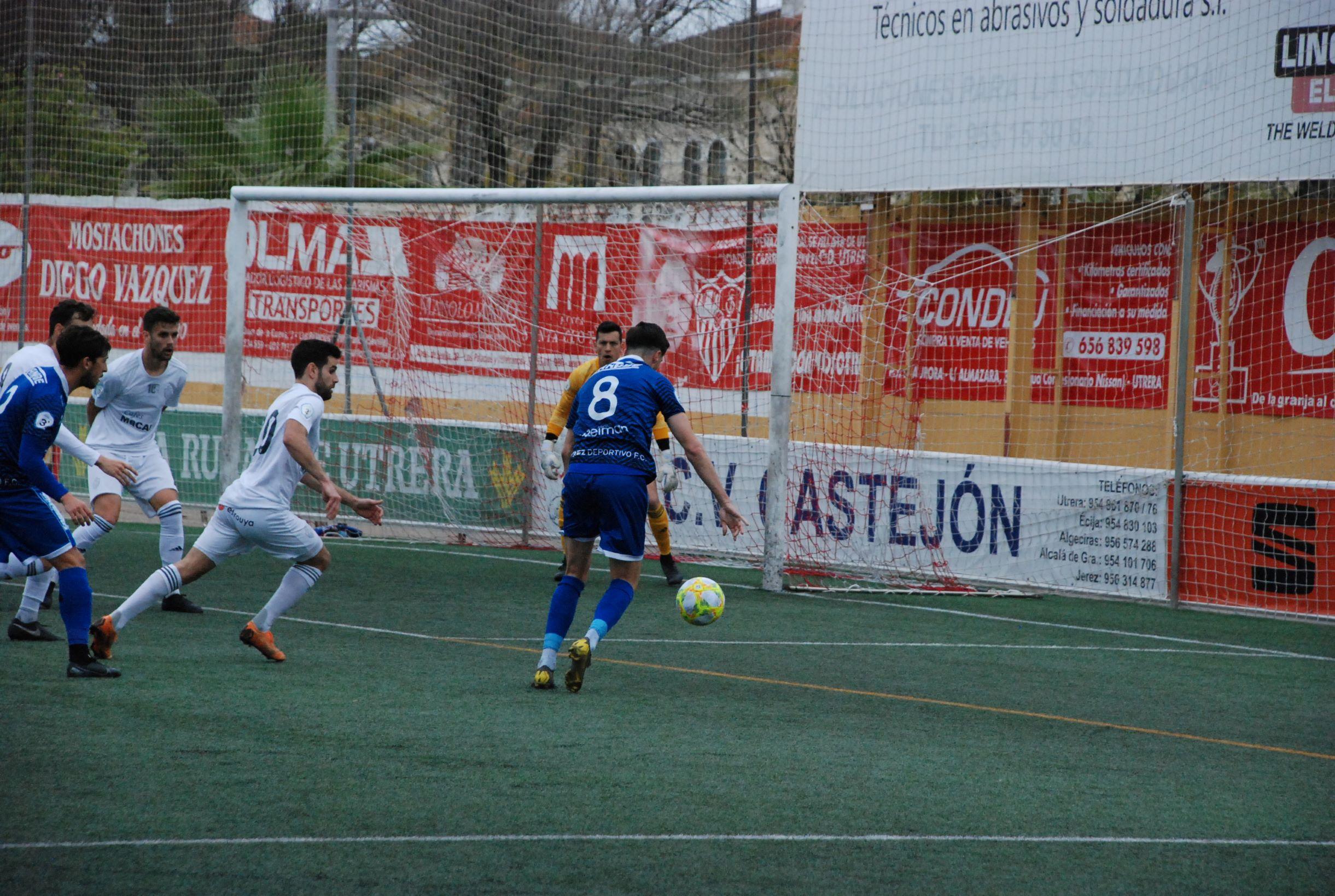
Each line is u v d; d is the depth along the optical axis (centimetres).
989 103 4362
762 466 4188
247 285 5131
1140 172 4141
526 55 7638
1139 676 2700
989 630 3206
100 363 2291
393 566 3912
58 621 2914
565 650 2778
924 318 5247
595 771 1830
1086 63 4203
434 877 1395
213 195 6781
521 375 4744
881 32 4528
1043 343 5081
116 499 3031
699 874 1429
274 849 1466
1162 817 1708
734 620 3209
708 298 4656
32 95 5844
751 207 4534
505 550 4375
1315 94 3872
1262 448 4688
